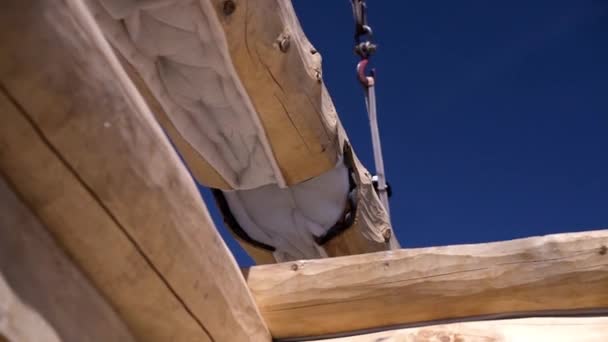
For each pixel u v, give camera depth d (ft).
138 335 4.34
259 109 7.68
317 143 8.52
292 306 6.67
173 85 7.41
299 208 10.21
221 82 7.47
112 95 3.45
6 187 3.21
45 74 3.06
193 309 4.66
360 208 10.39
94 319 3.69
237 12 6.53
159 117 8.04
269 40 7.07
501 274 6.50
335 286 6.68
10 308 2.92
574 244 6.48
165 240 4.13
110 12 6.28
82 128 3.29
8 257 3.02
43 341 3.08
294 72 7.70
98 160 3.45
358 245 10.46
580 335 6.10
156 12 6.43
